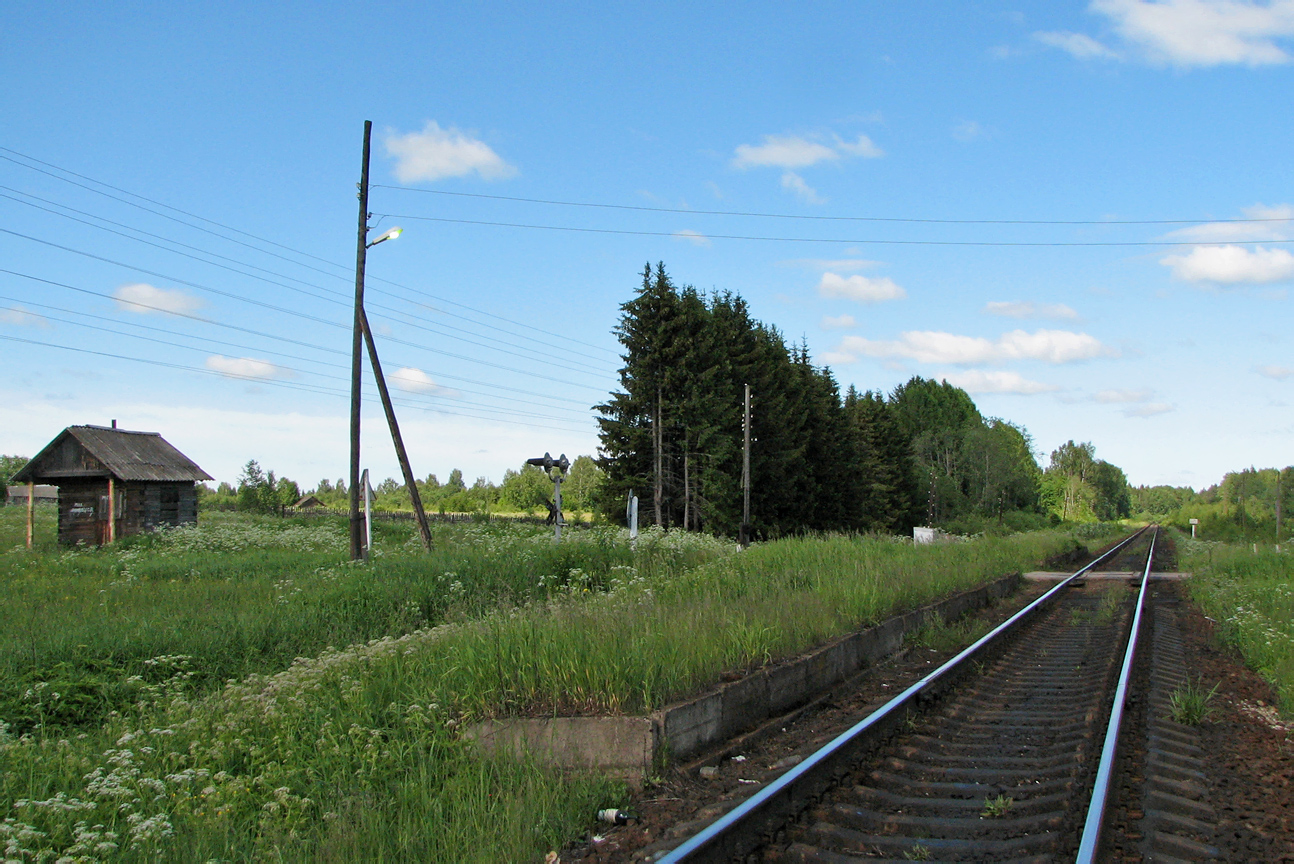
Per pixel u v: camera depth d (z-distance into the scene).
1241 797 5.85
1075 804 5.36
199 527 31.97
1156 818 5.34
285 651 11.55
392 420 23.14
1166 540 66.06
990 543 29.42
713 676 7.69
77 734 7.94
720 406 46.72
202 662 10.63
